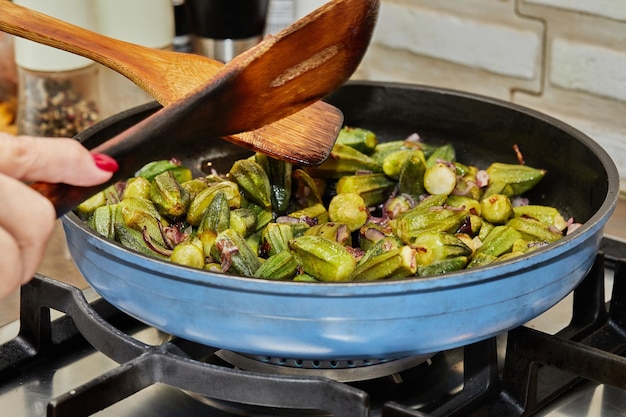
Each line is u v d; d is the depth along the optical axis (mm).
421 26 988
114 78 1026
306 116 741
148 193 773
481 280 627
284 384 622
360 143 823
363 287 612
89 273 675
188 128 616
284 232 747
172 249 742
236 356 710
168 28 1008
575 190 784
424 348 644
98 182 582
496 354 674
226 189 772
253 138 722
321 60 653
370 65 1033
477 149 839
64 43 717
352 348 635
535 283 646
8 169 563
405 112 852
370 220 788
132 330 752
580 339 722
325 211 793
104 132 759
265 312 624
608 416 680
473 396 668
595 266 728
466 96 831
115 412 679
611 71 906
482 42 961
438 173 792
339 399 614
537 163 812
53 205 587
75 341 729
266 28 1069
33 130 980
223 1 1012
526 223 762
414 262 691
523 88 957
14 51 1008
